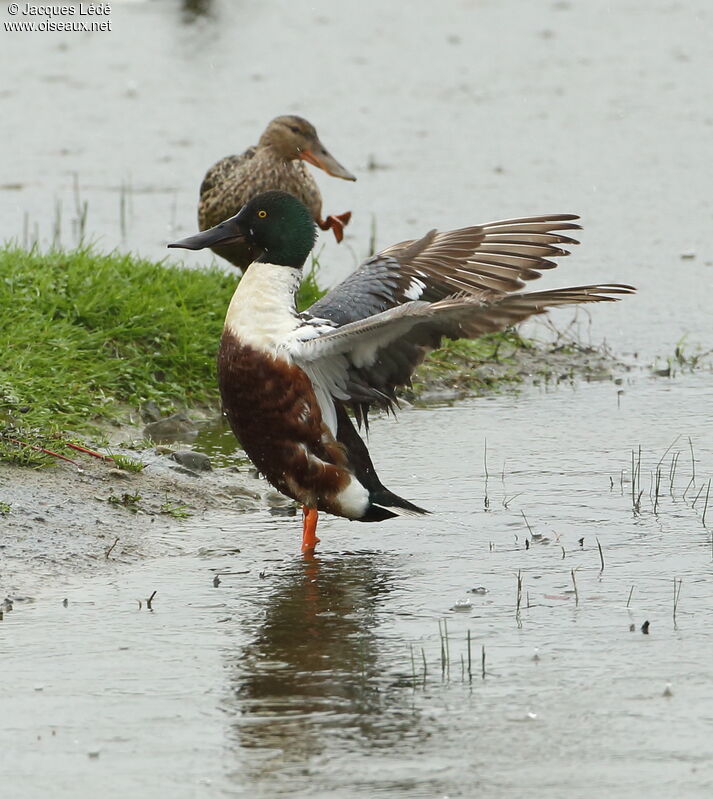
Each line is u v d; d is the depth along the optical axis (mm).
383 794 7039
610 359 15641
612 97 27109
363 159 23109
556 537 10719
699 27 32219
